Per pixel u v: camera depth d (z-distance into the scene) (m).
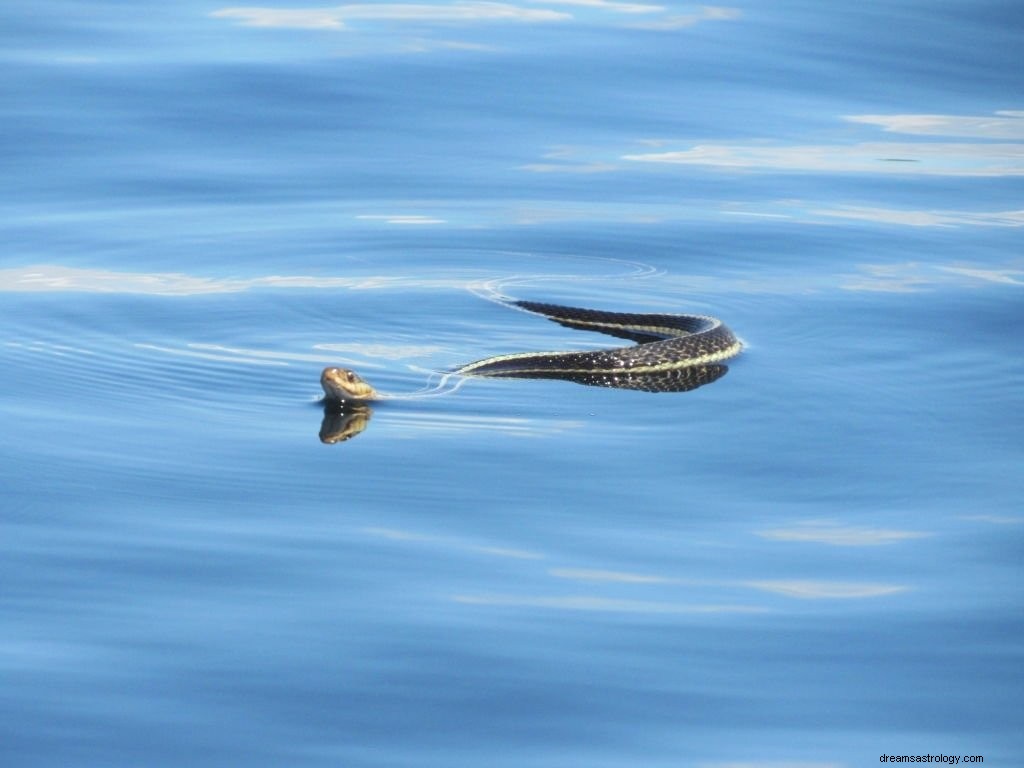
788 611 18.02
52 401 24.84
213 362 26.98
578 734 15.49
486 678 16.44
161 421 24.05
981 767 14.94
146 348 27.53
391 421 24.33
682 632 17.47
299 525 20.16
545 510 20.81
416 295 31.19
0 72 43.31
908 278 32.56
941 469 22.41
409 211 36.34
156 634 17.17
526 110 43.28
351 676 16.42
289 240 34.06
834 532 20.25
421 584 18.52
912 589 18.59
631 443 23.47
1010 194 38.59
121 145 39.53
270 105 42.47
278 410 24.73
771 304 30.95
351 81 44.25
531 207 36.78
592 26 50.16
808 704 16.08
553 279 32.38
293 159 39.41
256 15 49.69
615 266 33.38
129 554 19.16
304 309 29.98
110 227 34.44
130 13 49.16
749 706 16.03
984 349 28.05
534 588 18.47
